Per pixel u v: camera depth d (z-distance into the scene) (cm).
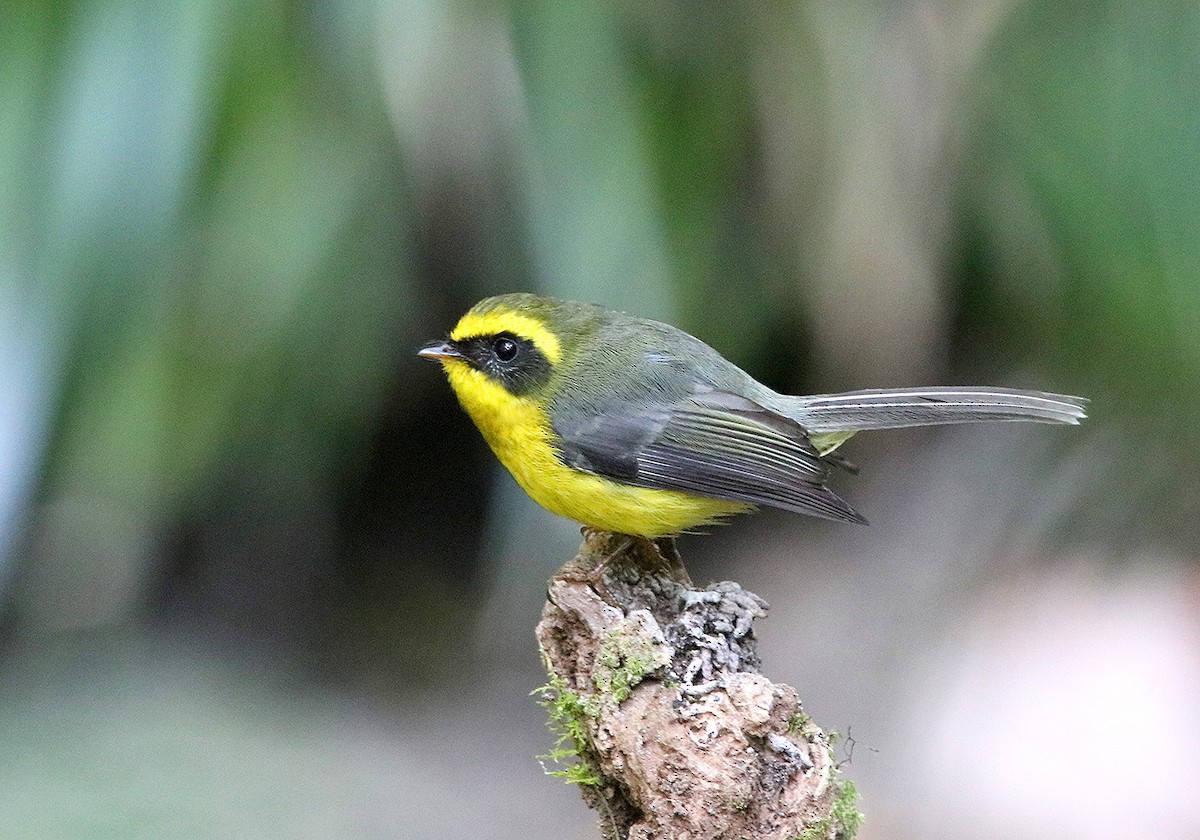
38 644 1321
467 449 1449
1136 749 1150
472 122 1149
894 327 1272
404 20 1085
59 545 1304
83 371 1169
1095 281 1308
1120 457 1339
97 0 1092
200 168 1129
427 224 1218
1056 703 1202
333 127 1161
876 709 1252
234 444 1305
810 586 1397
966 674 1257
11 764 1109
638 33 1182
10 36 1096
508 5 1145
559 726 636
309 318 1245
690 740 543
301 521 1409
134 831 1026
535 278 1193
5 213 1101
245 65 1116
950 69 1228
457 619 1405
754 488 779
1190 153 1252
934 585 1345
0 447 1148
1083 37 1257
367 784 1166
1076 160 1278
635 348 810
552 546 1299
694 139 1214
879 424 843
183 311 1178
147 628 1367
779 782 544
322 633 1391
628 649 560
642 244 1159
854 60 1210
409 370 1330
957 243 1316
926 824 1113
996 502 1373
